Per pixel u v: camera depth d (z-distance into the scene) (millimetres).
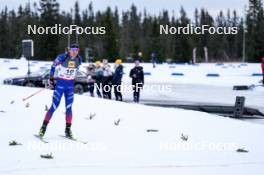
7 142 15922
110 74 37750
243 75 75312
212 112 30969
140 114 23547
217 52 161250
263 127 21484
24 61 88312
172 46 150250
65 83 16906
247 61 146500
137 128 19859
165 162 14234
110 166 13430
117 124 20516
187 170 13438
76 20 144625
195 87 58312
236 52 163125
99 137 17594
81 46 127938
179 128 20266
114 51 131750
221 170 13656
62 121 20641
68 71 16875
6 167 12773
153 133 18875
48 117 16781
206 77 72562
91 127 19688
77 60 17141
